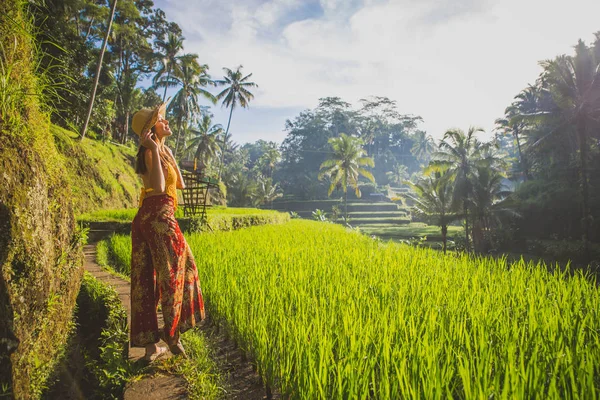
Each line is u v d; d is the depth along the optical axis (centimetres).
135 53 4381
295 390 223
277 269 500
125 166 2627
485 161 3247
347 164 5344
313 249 752
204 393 241
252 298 353
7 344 184
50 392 254
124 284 555
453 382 210
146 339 277
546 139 3166
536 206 3362
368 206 7181
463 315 288
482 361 190
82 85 2027
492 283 414
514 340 229
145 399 235
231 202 6475
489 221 3409
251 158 12281
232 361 314
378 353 227
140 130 288
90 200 2038
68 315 343
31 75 287
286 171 9806
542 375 191
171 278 273
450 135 3372
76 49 1750
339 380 193
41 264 240
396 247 859
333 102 10406
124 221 1333
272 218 2058
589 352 215
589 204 3130
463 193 3228
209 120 5141
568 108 2856
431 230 4894
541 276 447
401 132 11156
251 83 5194
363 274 487
